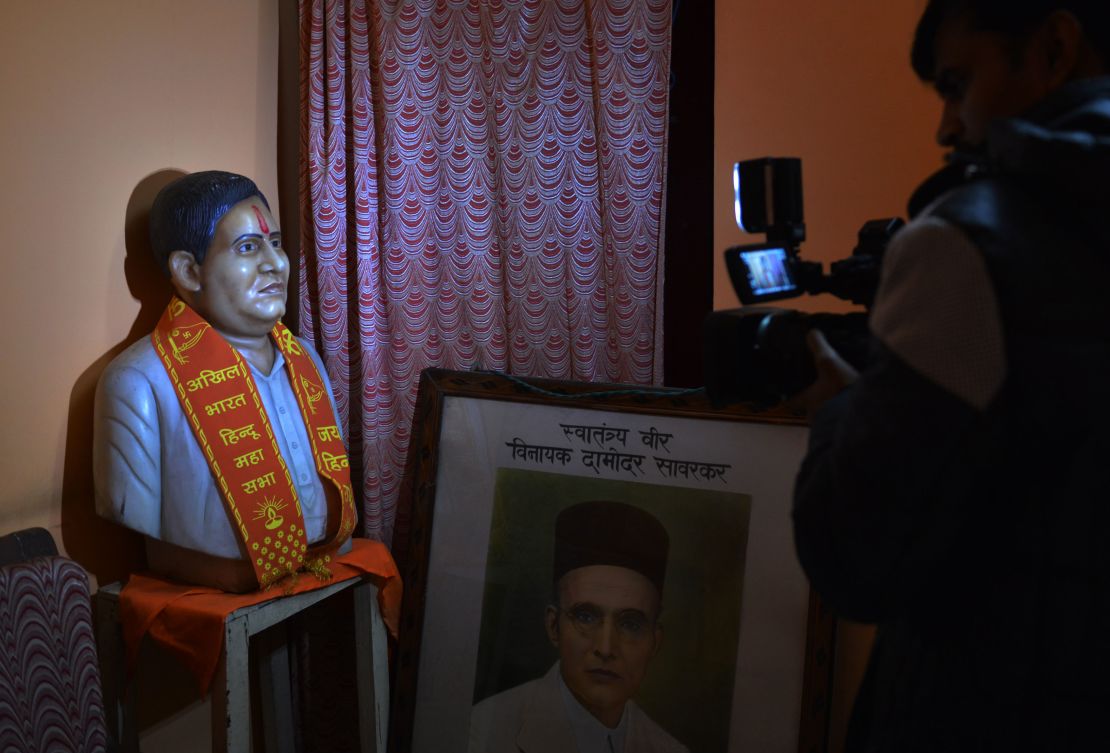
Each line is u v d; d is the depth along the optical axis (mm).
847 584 803
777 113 2121
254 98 2352
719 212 2189
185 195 1886
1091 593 766
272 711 2375
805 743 1833
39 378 1905
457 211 2271
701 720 1900
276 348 2055
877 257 1143
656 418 1980
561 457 2037
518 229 2238
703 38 2154
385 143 2256
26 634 1632
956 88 896
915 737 872
